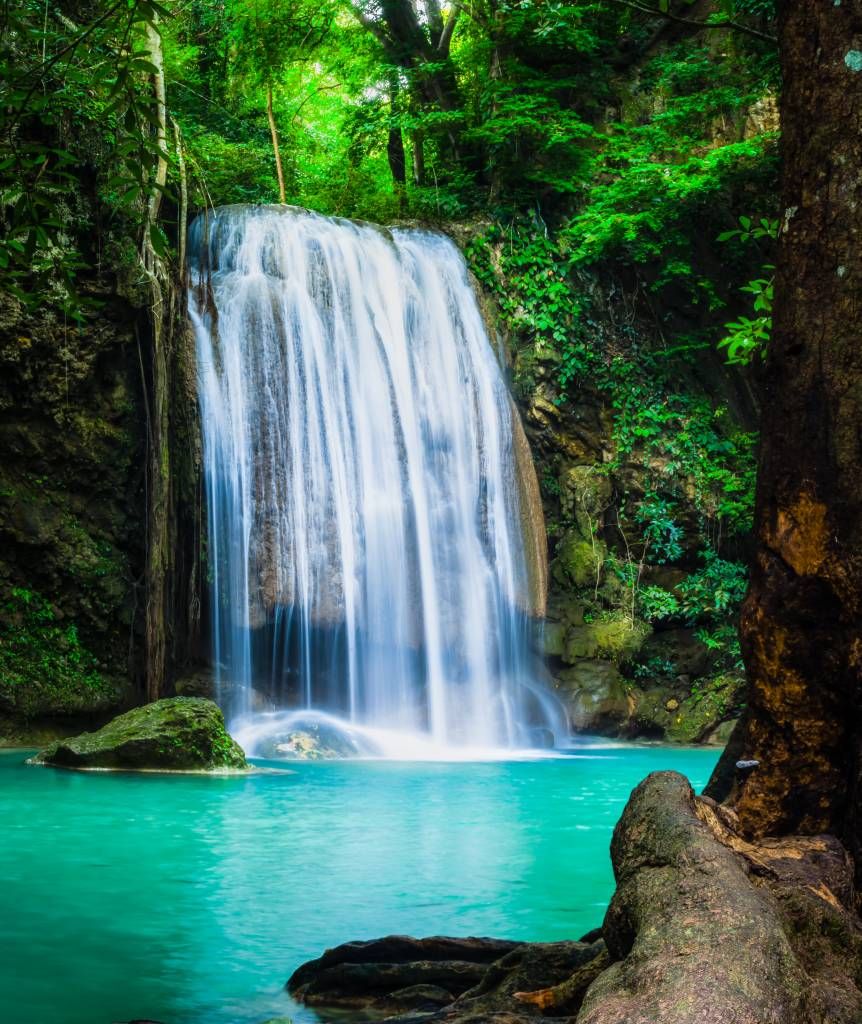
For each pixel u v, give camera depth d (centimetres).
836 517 392
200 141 2391
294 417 1812
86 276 1698
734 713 2055
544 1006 391
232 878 725
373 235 2044
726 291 2380
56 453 1700
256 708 1689
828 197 396
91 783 1186
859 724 396
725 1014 254
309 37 2633
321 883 707
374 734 1742
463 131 2531
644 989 273
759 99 2331
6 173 532
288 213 1936
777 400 407
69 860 779
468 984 465
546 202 2377
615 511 2241
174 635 1697
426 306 2062
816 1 399
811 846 387
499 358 2173
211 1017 454
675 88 2430
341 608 1794
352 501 1848
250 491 1753
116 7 502
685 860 326
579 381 2256
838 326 394
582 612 2114
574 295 2283
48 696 1623
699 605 2178
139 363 1764
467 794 1165
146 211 514
